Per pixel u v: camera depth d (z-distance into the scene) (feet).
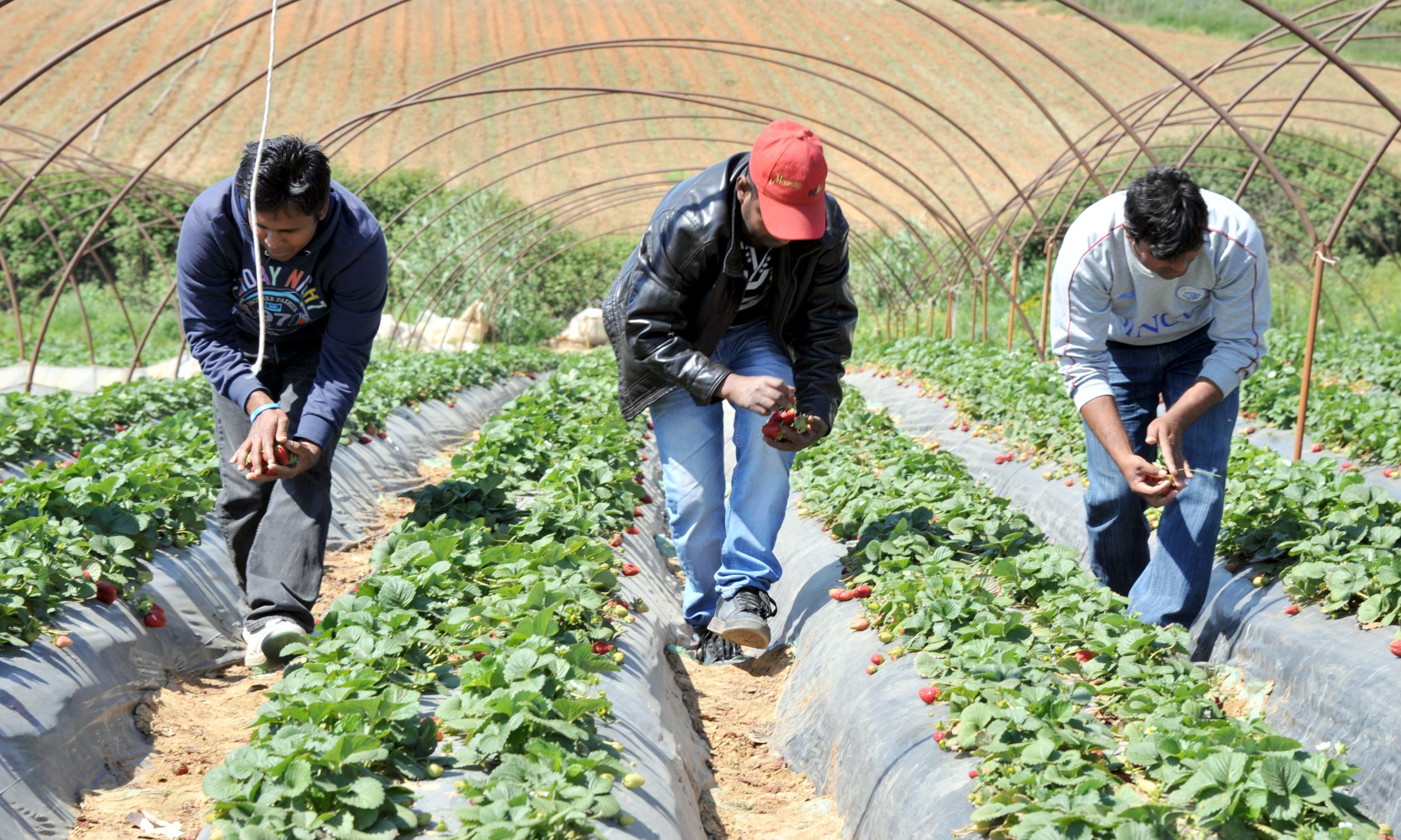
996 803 8.72
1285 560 14.42
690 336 13.57
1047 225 79.92
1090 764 9.18
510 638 10.96
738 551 14.82
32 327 77.00
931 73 149.28
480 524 15.38
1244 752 8.78
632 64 152.35
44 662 11.41
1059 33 163.02
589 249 86.84
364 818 7.96
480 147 129.08
